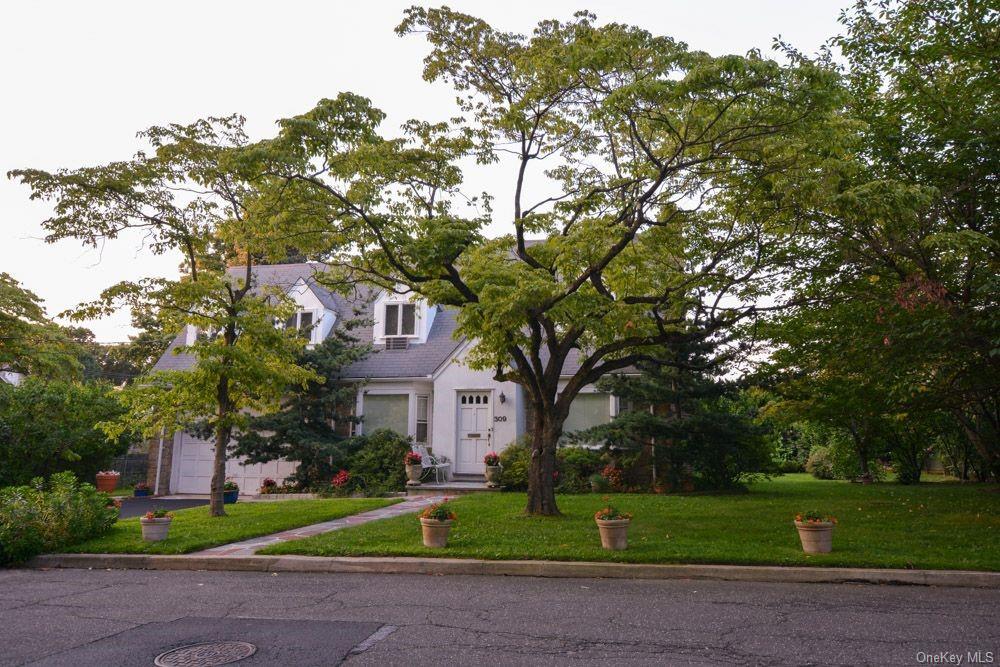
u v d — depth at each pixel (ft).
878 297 39.17
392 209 43.04
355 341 71.56
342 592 26.05
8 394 62.90
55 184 40.57
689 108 35.12
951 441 76.18
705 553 29.86
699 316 44.73
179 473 76.59
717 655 17.58
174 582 28.71
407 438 69.67
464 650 18.15
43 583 28.86
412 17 39.55
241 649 18.28
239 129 43.32
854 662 16.92
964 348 35.37
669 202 41.75
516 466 62.54
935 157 37.19
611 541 31.30
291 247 45.29
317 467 67.26
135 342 131.85
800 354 50.11
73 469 71.82
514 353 43.62
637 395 60.29
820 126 33.17
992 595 24.40
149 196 43.27
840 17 39.55
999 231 37.14
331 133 35.53
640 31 33.37
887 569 27.12
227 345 45.32
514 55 40.06
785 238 43.04
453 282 41.88
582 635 19.54
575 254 38.11
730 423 58.34
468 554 31.09
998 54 35.04
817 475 92.89
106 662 17.33
